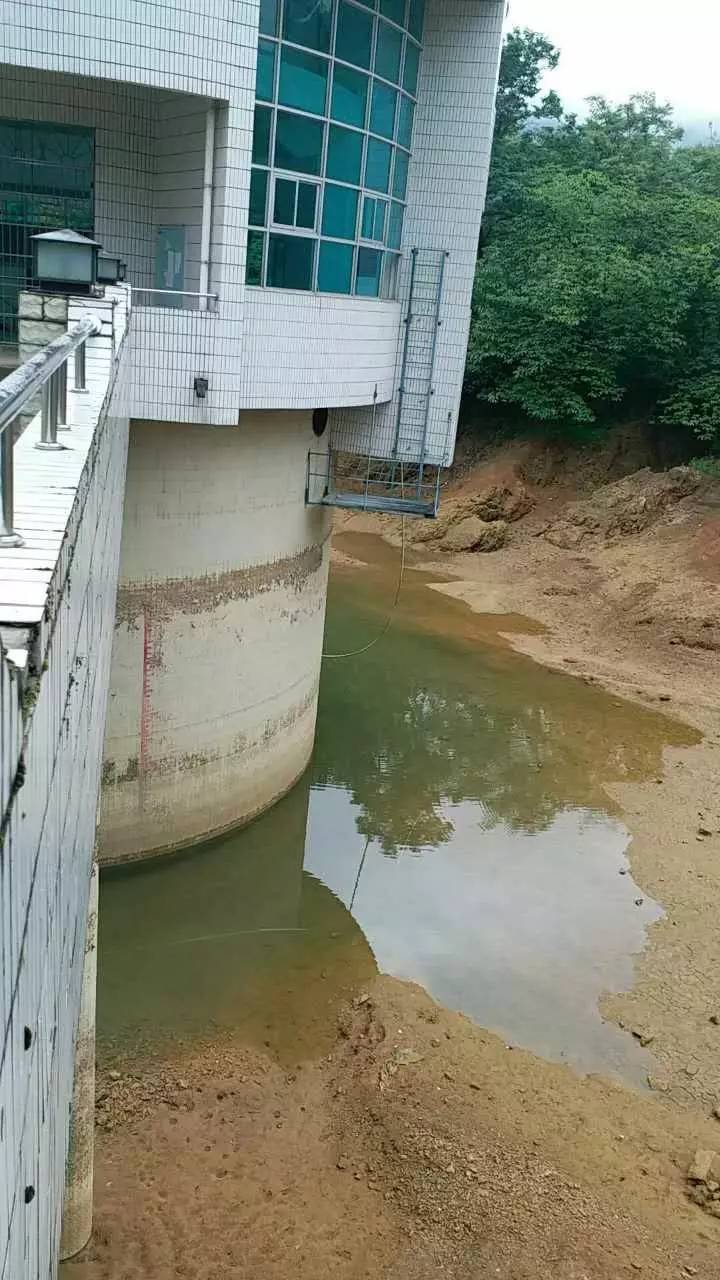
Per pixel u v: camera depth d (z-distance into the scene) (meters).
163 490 15.27
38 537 3.26
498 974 14.76
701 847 18.44
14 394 2.58
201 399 14.72
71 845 4.34
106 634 7.74
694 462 37.00
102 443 5.95
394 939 15.56
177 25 13.11
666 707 25.02
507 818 19.59
